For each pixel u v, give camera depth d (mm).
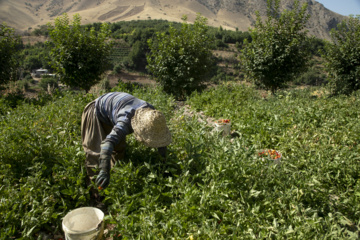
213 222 3006
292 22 12727
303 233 2756
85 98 6953
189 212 3035
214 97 8461
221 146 3990
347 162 4109
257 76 13039
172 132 4984
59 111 5922
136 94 7902
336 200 3510
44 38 106375
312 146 4773
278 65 12664
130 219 3041
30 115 5977
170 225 2844
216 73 68250
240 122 6043
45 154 3920
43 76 53125
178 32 12812
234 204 3154
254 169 3566
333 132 5301
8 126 4859
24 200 3139
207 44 12602
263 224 2998
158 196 3254
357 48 13500
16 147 3877
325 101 7414
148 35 100812
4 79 12422
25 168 3703
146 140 3363
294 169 4082
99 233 2758
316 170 4043
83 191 3430
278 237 2732
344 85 13688
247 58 13336
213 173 3482
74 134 4941
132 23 155375
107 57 13078
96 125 3592
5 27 12250
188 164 3658
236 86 9477
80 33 12234
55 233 3100
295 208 3084
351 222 3260
